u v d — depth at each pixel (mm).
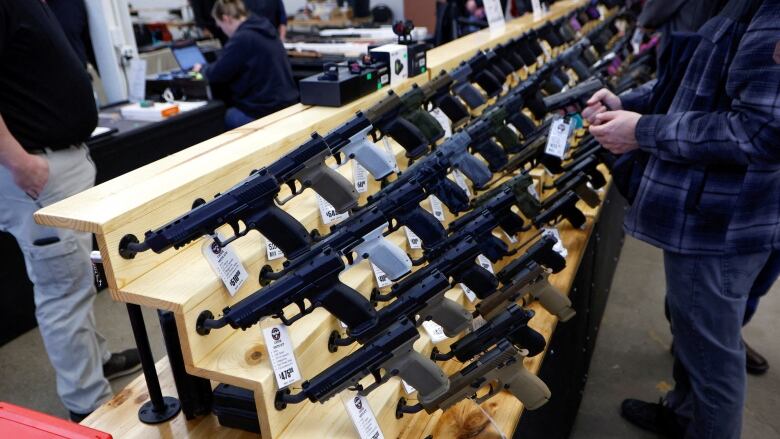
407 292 1475
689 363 2047
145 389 1721
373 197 1683
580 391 2846
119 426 1566
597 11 5008
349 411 1350
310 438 1371
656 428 2688
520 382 1626
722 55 1745
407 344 1396
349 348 1640
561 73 3086
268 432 1338
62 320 2441
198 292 1296
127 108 3969
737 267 1866
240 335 1422
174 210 1433
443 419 1699
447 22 5547
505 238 2432
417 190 1651
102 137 3391
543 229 2357
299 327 1455
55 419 1192
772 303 3748
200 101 4340
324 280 1322
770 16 1540
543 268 1859
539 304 2197
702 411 2045
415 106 1957
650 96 2268
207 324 1302
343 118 2043
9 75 2164
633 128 1882
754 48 1563
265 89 4270
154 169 1545
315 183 1406
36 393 2986
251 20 4207
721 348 1948
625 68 4016
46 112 2250
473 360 1767
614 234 3756
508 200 1796
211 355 1353
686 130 1740
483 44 3111
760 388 3004
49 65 2229
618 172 2072
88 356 2539
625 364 3199
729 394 1991
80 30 4176
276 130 1835
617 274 4145
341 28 7023
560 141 2408
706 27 1813
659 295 3861
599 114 1985
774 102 1541
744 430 2732
